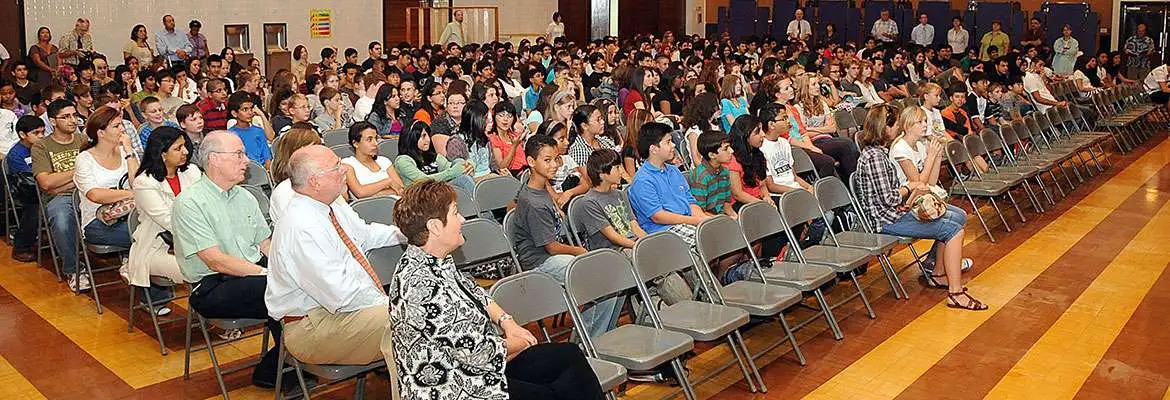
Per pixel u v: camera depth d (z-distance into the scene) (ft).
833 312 20.22
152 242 17.04
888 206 21.12
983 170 28.99
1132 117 44.16
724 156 20.22
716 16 79.92
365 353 13.01
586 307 15.89
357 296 13.05
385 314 12.91
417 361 10.74
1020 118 35.73
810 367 17.22
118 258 22.35
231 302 14.61
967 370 17.17
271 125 28.32
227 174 15.38
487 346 10.92
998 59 51.60
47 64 44.93
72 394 15.53
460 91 27.50
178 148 17.13
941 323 19.62
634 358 13.51
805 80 31.14
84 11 48.98
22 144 22.79
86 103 29.25
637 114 23.73
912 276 22.94
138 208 17.12
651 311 14.98
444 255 11.07
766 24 76.07
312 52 57.62
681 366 14.70
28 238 22.93
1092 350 18.19
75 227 20.54
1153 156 40.70
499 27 68.69
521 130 25.63
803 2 75.51
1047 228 27.84
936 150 22.44
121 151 19.89
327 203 13.39
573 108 26.21
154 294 19.92
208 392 15.65
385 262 15.30
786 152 23.84
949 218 20.70
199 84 37.14
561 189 22.61
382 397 15.53
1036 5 70.08
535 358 11.96
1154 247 25.70
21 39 47.11
